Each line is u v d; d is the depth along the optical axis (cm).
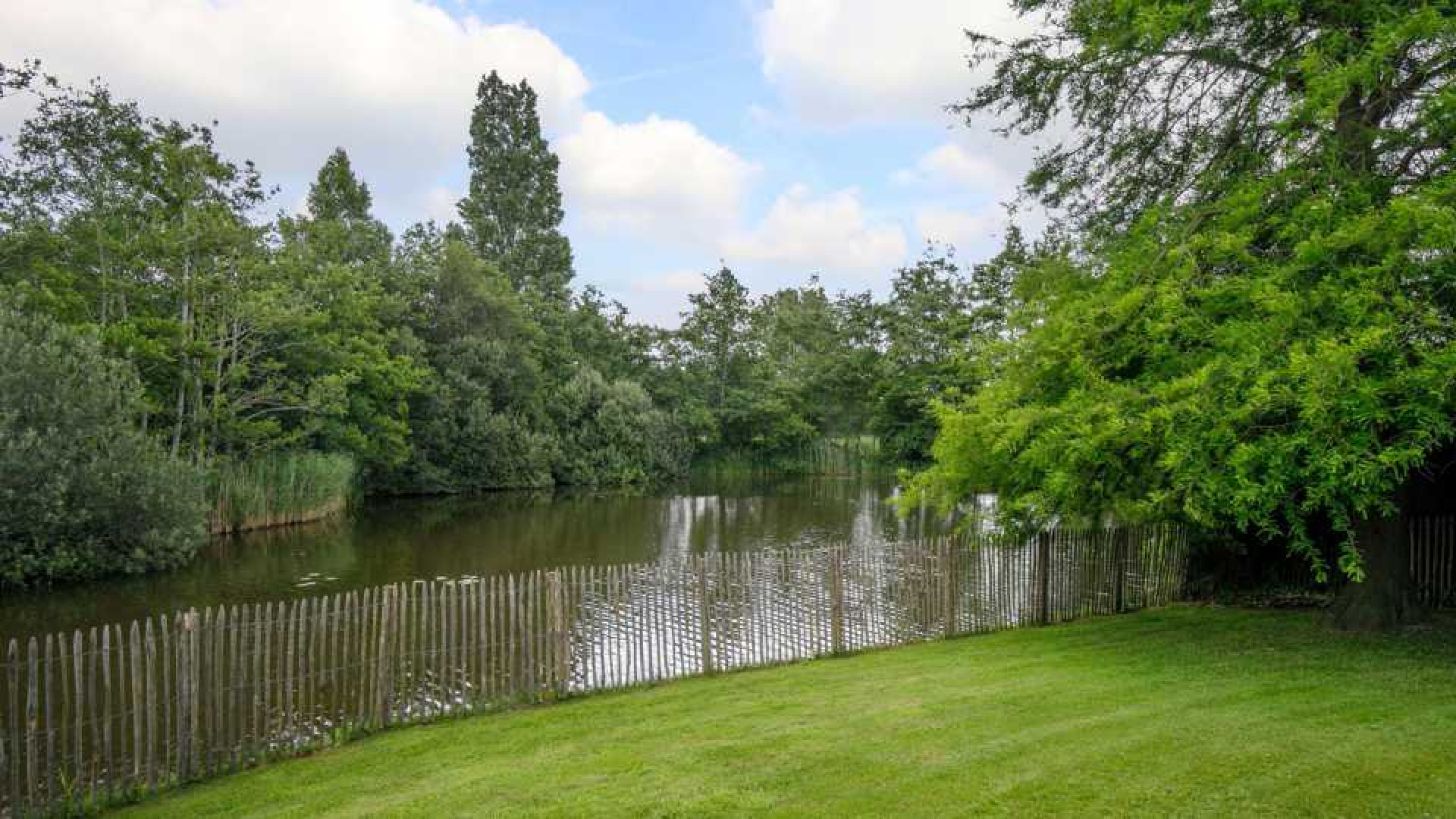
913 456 4762
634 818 581
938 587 1262
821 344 6556
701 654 1123
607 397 5731
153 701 737
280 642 829
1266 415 808
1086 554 1376
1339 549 1352
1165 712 757
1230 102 1157
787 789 620
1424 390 722
